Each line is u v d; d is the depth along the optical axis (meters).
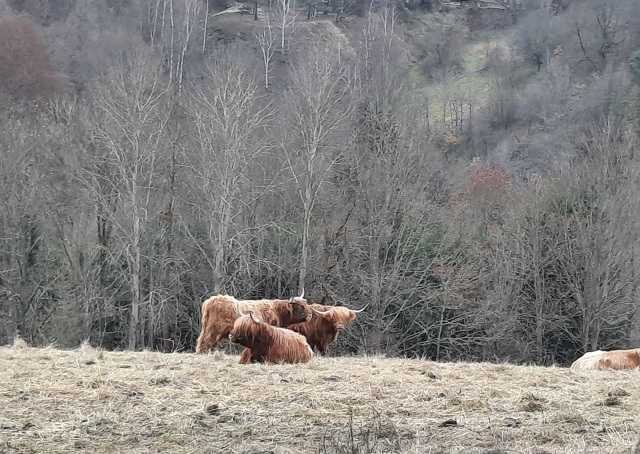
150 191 31.91
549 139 55.44
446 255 34.44
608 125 39.09
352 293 33.81
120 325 33.66
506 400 9.18
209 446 6.94
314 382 10.14
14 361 12.09
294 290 33.91
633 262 33.06
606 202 32.38
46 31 57.56
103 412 8.08
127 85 36.16
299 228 34.53
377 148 35.44
